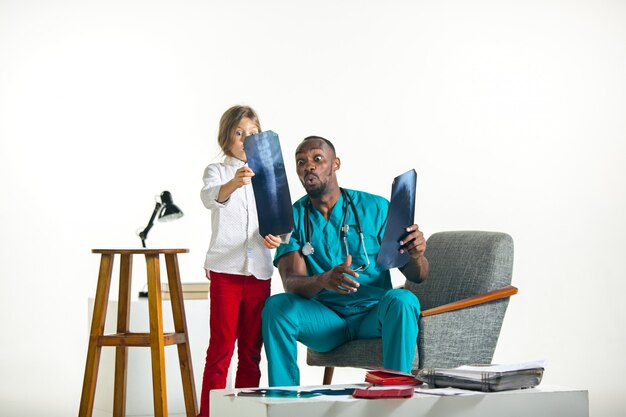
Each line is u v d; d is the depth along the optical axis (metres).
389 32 6.24
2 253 5.86
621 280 6.34
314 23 6.17
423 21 6.28
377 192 6.16
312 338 3.22
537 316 6.24
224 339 3.40
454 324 3.11
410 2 6.27
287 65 6.12
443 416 2.17
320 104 6.14
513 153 6.33
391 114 6.21
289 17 6.15
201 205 6.04
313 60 6.15
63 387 5.20
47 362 5.85
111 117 5.98
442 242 3.51
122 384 3.45
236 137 3.54
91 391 3.23
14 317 5.85
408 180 2.99
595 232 6.36
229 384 3.96
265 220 3.18
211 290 3.45
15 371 5.71
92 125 5.97
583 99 6.40
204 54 6.07
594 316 6.29
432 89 6.27
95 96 5.98
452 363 3.11
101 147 5.97
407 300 3.02
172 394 3.71
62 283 5.91
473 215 6.27
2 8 5.92
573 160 6.37
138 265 5.94
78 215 5.94
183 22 6.06
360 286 3.34
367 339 3.24
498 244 3.29
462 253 3.37
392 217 3.02
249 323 3.43
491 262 3.26
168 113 6.03
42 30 5.95
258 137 3.18
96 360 3.25
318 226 3.39
